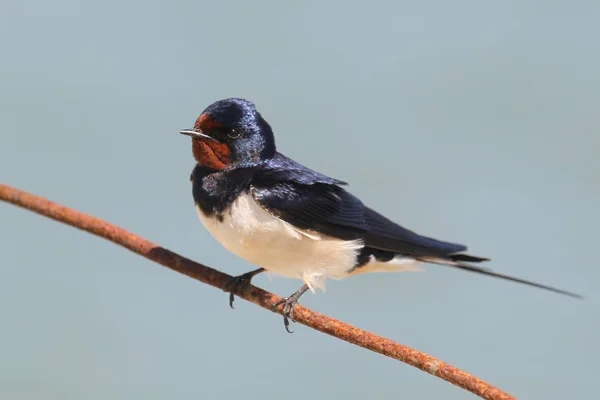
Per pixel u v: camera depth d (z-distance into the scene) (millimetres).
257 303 3994
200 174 4035
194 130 4031
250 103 4035
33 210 3957
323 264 4031
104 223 3961
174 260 3961
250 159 4031
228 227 4023
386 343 3910
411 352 3906
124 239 3963
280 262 4027
